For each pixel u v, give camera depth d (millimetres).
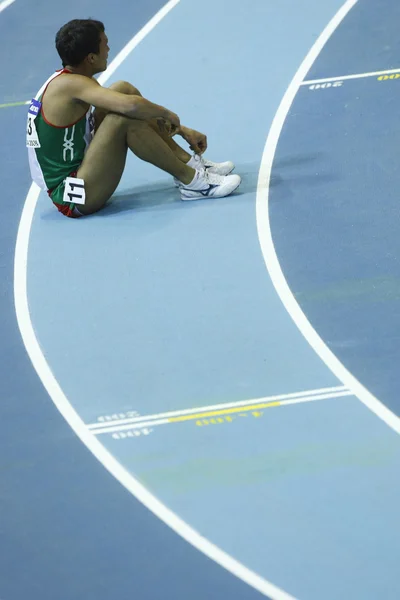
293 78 29328
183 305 21297
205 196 24781
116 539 16172
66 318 21312
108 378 19516
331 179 24891
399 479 16641
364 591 14891
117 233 23938
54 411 18844
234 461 17297
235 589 15109
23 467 17703
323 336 19969
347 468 16938
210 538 16000
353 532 15828
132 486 17078
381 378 18766
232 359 19625
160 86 29766
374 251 22219
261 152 26359
